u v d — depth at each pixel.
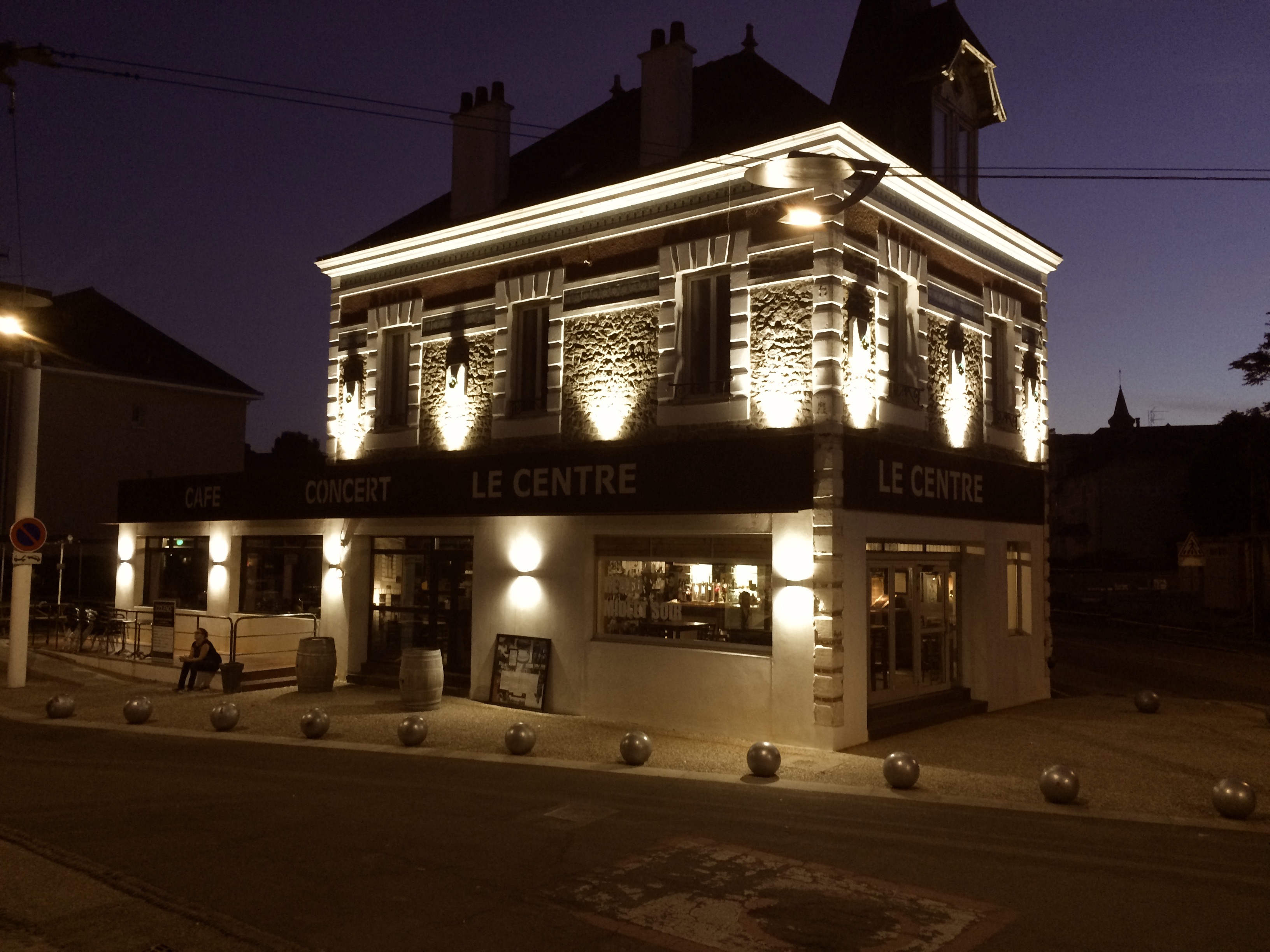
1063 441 66.38
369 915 6.29
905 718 13.41
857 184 12.80
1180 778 10.54
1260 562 36.66
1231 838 8.28
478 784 10.04
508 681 14.93
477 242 16.56
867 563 12.72
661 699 13.33
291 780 10.17
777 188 12.93
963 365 15.66
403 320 17.72
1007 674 15.96
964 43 15.31
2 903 6.45
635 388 14.35
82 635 20.89
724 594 13.16
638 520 13.83
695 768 10.86
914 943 5.89
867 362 13.07
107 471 34.47
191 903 6.47
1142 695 15.42
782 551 12.35
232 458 38.19
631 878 7.04
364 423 18.22
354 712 14.45
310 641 16.36
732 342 13.25
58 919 6.16
